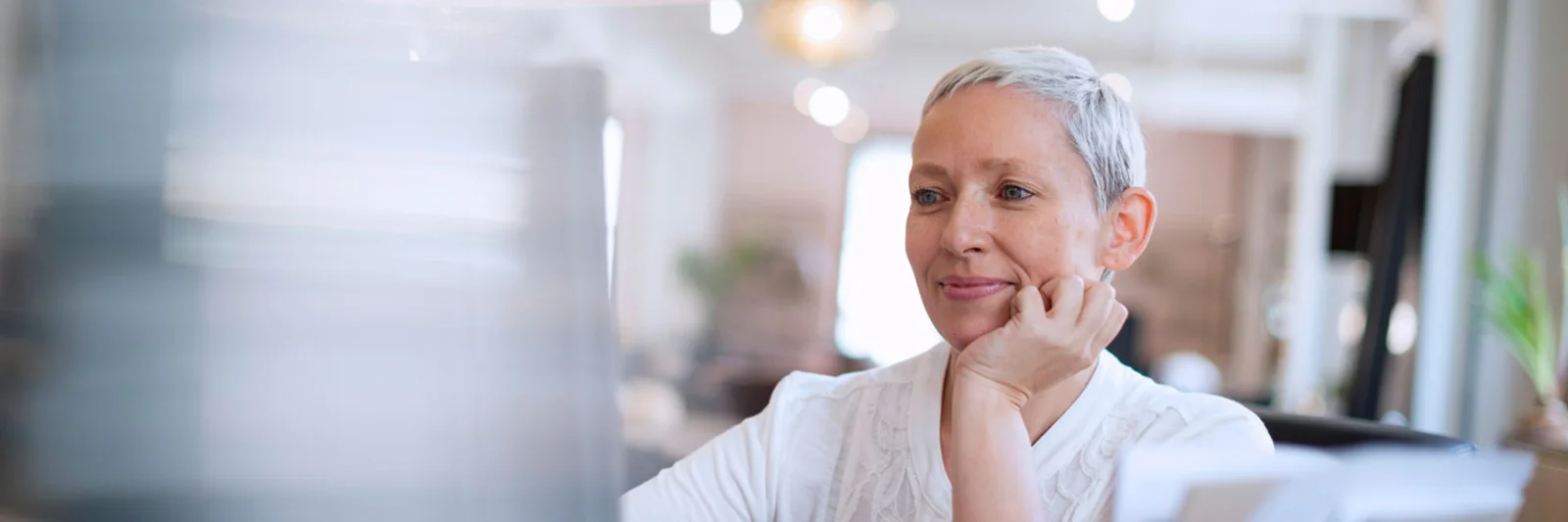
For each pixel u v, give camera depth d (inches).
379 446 16.7
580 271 17.1
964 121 35.2
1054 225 34.9
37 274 16.6
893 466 40.0
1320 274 224.4
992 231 35.1
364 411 16.6
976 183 35.4
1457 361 131.0
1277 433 48.6
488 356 16.8
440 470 16.7
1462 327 130.6
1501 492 30.8
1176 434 37.3
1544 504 77.9
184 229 16.6
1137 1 263.0
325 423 16.6
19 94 16.4
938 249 35.9
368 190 16.7
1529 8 127.1
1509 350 128.4
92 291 16.6
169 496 16.6
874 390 41.9
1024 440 34.5
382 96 16.8
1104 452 37.4
